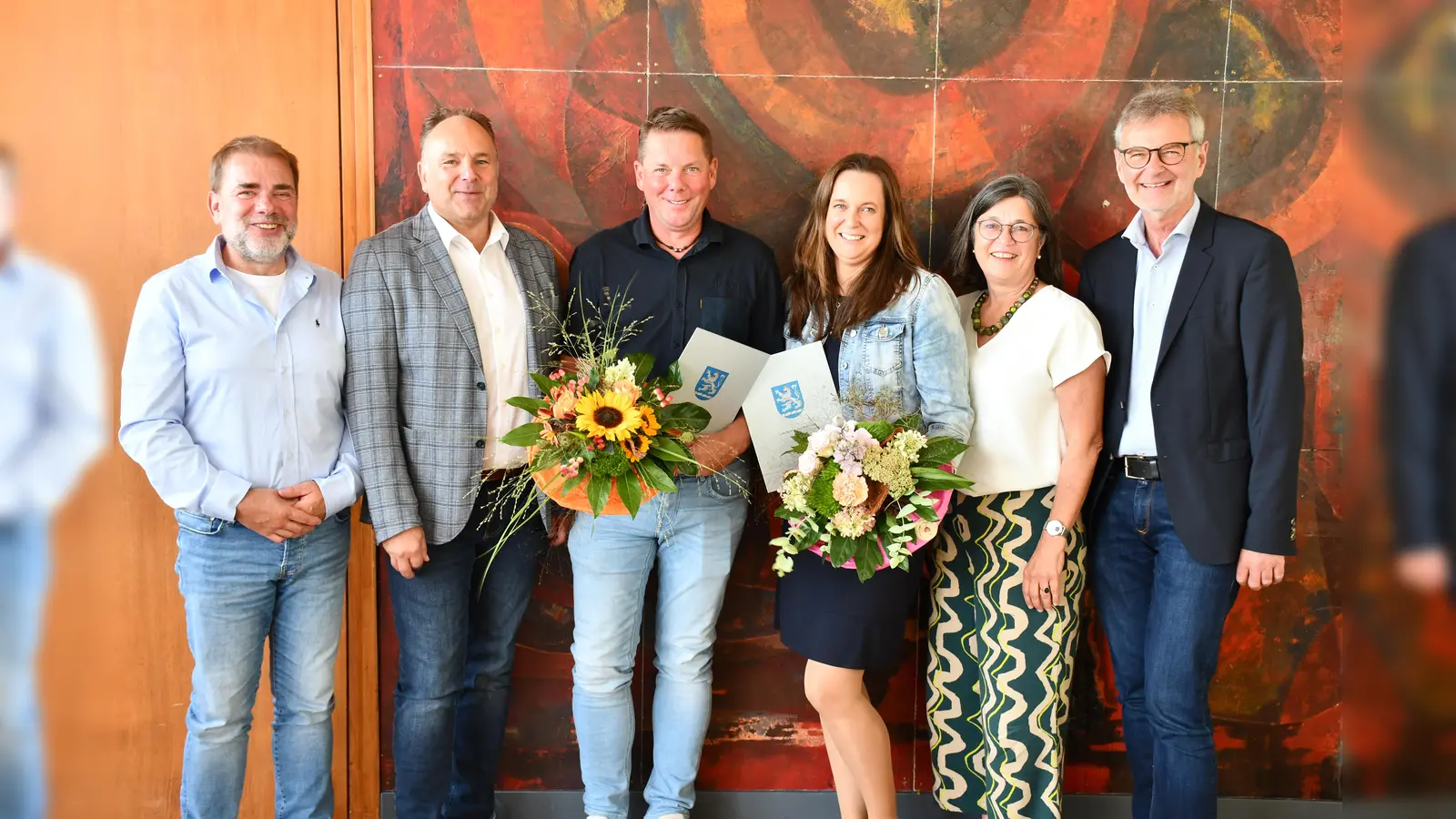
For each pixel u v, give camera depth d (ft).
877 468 6.47
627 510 6.84
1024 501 7.59
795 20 8.68
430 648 7.52
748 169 8.79
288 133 8.50
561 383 6.91
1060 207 8.89
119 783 8.82
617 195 8.75
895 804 7.52
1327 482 8.98
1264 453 7.09
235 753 7.04
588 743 8.02
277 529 6.85
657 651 8.28
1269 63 8.72
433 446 7.30
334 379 7.28
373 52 8.48
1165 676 7.43
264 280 7.07
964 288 8.22
